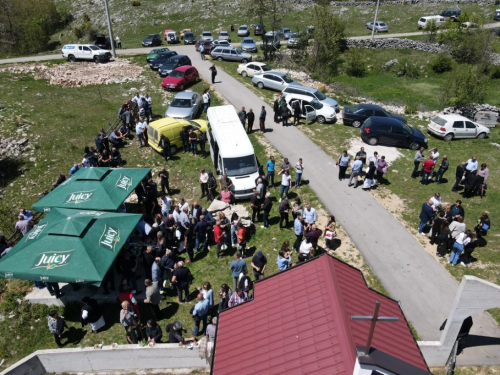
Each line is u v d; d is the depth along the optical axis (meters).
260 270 12.19
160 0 62.94
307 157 20.86
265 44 39.19
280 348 7.13
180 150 22.05
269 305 8.24
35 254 11.36
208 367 10.94
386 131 21.91
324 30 39.38
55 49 51.25
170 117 23.09
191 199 18.28
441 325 11.56
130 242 14.60
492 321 12.03
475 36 41.91
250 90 29.81
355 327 7.12
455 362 10.63
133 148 22.27
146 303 11.73
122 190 14.95
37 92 29.38
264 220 15.66
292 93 26.70
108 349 10.70
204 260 14.41
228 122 19.36
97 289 13.16
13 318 12.50
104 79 31.64
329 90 32.31
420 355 7.37
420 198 17.69
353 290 8.26
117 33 53.09
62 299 12.80
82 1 63.62
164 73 31.44
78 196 14.37
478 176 17.47
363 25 55.66
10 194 19.84
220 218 13.95
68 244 11.53
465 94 29.34
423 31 50.75
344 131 24.00
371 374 4.99
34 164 21.44
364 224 15.91
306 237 12.98
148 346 10.70
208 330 10.44
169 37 46.91
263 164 20.25
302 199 17.45
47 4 55.97
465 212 16.80
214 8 58.88
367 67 42.66
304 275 8.58
